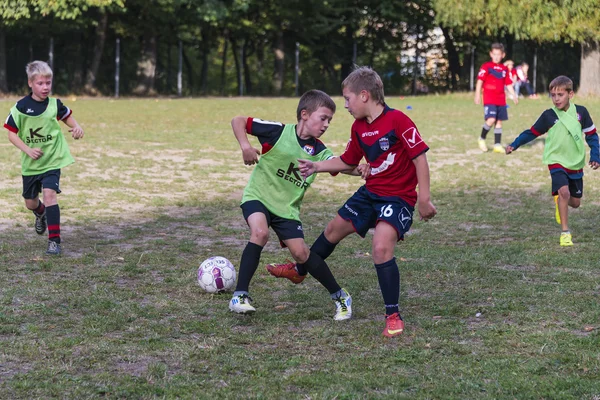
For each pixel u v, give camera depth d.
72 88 41.31
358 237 9.26
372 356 4.98
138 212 10.77
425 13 45.97
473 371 4.67
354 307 6.23
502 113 17.42
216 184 13.30
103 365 4.77
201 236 9.29
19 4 34.38
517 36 33.78
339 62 48.66
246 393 4.32
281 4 43.59
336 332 5.50
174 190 12.66
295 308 6.21
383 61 49.09
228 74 52.94
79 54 41.31
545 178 14.05
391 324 5.42
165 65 50.62
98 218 10.23
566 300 6.27
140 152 16.89
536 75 43.28
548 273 7.37
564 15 32.22
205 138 19.73
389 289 5.45
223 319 5.82
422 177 5.36
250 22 42.97
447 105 32.94
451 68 46.84
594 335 5.34
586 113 8.68
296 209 5.91
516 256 8.05
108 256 8.05
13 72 40.50
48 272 7.30
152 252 8.28
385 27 47.91
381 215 5.53
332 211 11.09
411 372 4.69
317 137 5.80
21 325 5.61
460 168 15.19
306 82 49.31
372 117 5.51
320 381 4.50
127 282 6.98
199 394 4.29
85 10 34.97
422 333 5.46
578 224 9.96
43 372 4.60
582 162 8.70
